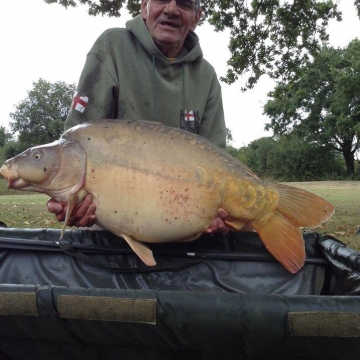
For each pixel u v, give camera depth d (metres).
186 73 2.48
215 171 1.80
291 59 11.08
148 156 1.78
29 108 45.00
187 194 1.79
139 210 1.78
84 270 1.99
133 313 1.27
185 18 2.35
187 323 1.27
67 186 1.77
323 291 2.01
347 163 35.69
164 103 2.42
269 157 37.59
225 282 1.98
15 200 11.16
